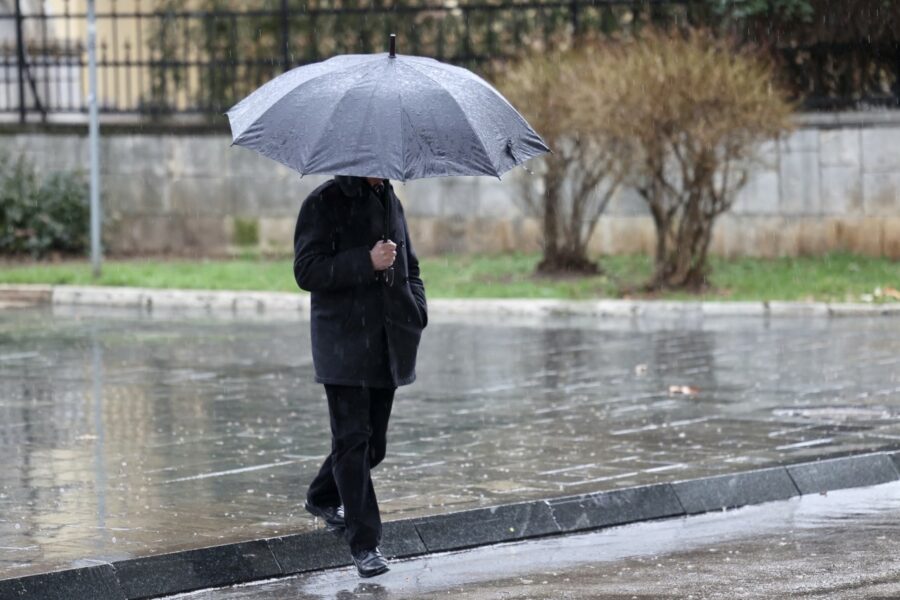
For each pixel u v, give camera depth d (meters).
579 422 28.38
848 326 44.06
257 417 29.14
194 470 23.95
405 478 23.16
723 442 26.14
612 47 52.38
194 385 33.44
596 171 56.09
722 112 48.94
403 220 18.98
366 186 18.53
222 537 19.38
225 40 67.19
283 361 37.53
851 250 57.69
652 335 42.62
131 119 65.56
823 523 21.34
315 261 18.22
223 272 56.31
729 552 19.56
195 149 63.28
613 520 21.52
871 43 57.34
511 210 61.09
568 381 33.81
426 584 18.19
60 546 18.88
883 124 57.03
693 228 50.94
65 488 22.55
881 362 36.12
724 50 50.44
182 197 63.47
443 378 34.44
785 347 39.34
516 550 20.11
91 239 60.28
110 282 54.22
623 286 51.91
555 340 41.69
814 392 31.73
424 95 17.39
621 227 59.66
